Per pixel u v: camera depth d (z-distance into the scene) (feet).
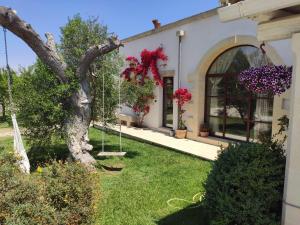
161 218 12.12
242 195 9.77
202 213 12.55
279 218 9.64
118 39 19.15
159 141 29.55
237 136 26.96
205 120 30.60
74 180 9.48
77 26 22.45
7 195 7.65
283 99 20.57
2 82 45.37
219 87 28.81
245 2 8.30
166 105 36.58
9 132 38.83
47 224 7.75
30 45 17.76
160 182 16.83
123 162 21.53
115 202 13.69
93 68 22.82
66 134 19.61
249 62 25.09
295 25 8.66
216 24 26.94
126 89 26.08
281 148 10.81
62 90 18.52
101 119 23.77
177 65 32.60
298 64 8.55
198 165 20.74
